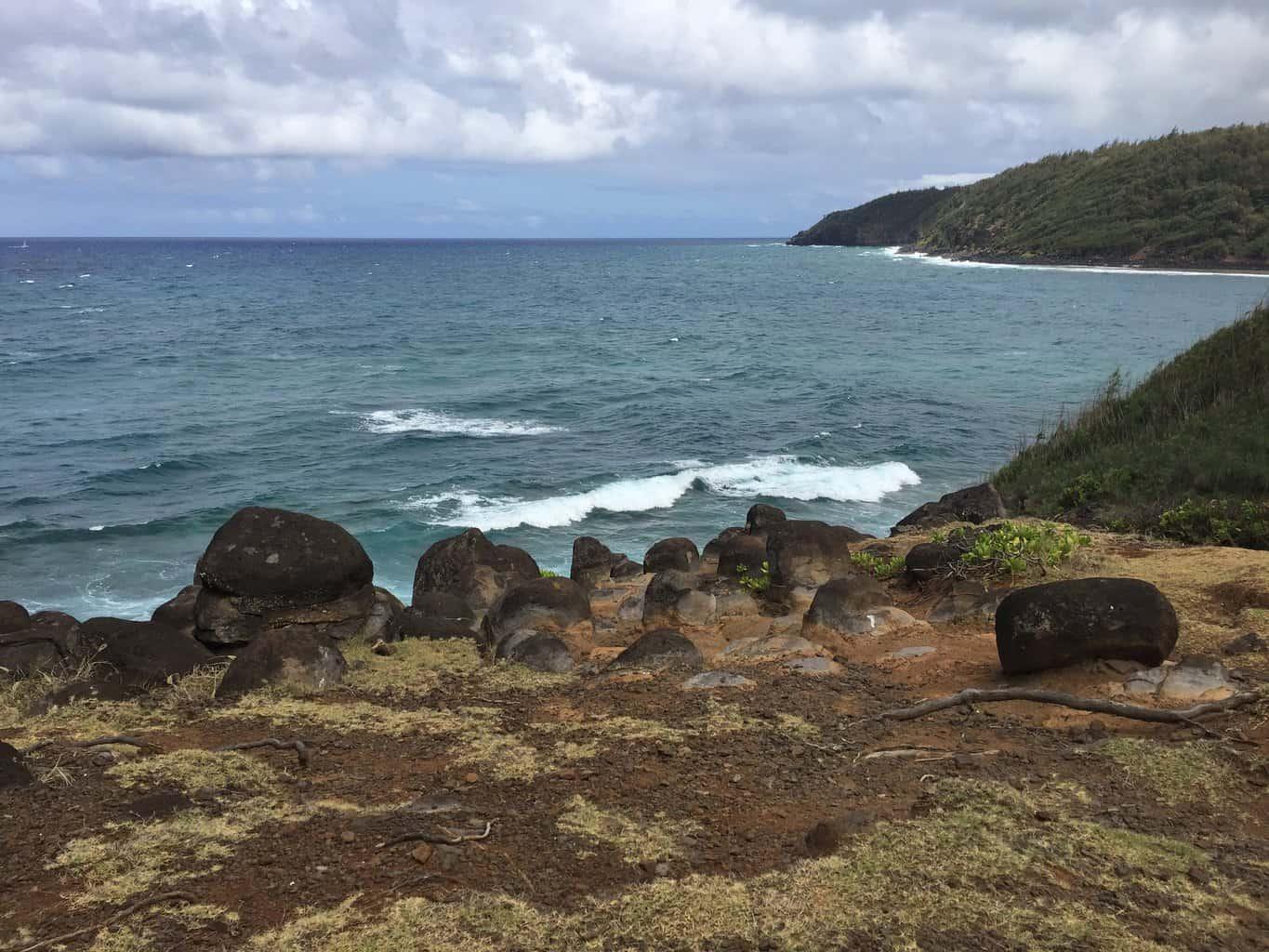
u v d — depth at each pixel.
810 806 4.16
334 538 7.66
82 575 18.89
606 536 20.64
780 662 6.35
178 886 3.58
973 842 3.73
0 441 29.91
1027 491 13.27
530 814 4.14
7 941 3.23
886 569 9.12
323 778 4.67
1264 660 5.66
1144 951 3.07
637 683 6.01
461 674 6.52
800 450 27.78
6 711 5.86
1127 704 5.04
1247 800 4.06
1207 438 12.45
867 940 3.17
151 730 5.45
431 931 3.26
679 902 3.40
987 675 5.72
